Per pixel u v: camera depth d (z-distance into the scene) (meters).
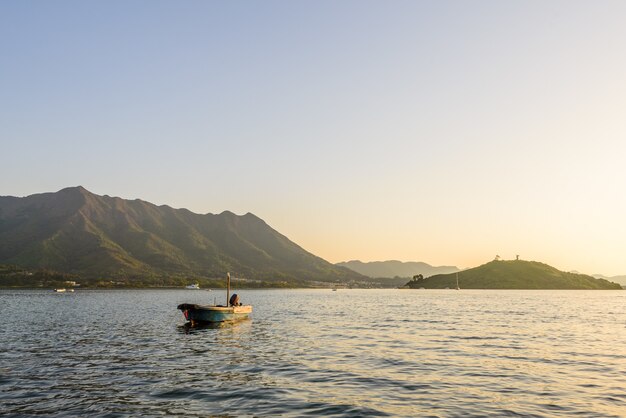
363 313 96.81
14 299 167.88
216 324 67.56
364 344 46.53
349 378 30.36
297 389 27.41
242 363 35.84
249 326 65.75
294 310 107.94
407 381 29.48
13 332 56.75
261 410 23.17
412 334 55.75
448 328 63.34
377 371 32.66
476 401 24.84
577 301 167.38
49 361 36.50
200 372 32.41
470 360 37.16
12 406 23.70
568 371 32.75
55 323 69.62
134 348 43.91
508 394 26.28
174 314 91.25
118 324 68.62
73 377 30.67
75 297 194.88
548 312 100.62
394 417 22.12
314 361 36.69
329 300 181.50
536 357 38.69
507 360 37.16
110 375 31.34
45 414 22.47
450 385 28.42
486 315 90.44
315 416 22.23
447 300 178.38
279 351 42.00
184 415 22.33
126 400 24.97
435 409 23.38
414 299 191.62
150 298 190.75
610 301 169.12
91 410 23.09
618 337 53.12
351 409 23.36
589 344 46.88
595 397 25.59
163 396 25.81
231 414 22.52
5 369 33.16
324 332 57.97
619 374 31.72
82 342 47.91
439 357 38.59
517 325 68.31
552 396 25.81
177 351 42.06
